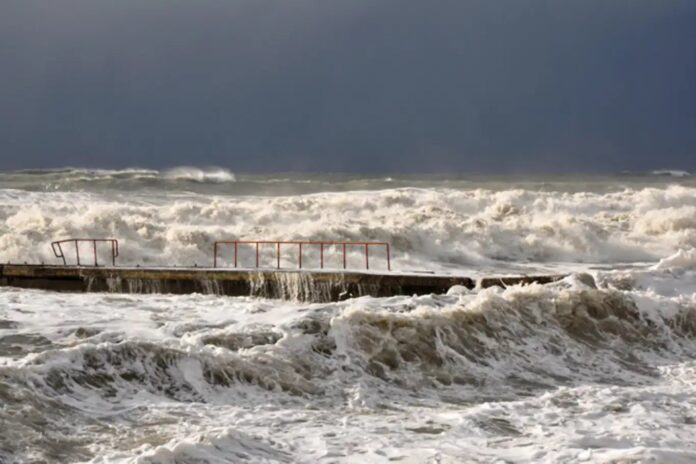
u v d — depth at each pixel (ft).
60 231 146.30
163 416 59.41
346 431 57.62
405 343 78.18
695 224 180.24
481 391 72.08
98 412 59.26
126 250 141.59
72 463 49.80
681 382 76.38
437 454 52.65
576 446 54.70
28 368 62.59
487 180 390.01
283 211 191.21
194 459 49.42
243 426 57.82
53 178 320.29
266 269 111.14
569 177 415.44
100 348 67.36
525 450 53.67
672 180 373.61
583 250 163.84
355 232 156.66
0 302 98.17
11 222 155.33
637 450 51.93
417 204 220.84
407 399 68.59
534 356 81.56
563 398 67.21
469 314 83.87
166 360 68.13
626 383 75.82
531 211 214.90
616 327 88.79
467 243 159.84
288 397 66.69
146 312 93.30
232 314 91.76
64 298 102.73
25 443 52.06
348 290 105.50
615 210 227.20
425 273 108.06
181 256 141.79
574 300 89.61
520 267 148.05
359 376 72.90
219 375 67.97
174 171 349.61
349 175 436.76
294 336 75.82
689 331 90.58
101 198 233.76
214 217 184.65
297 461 50.96
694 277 106.93
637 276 105.60
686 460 51.11
